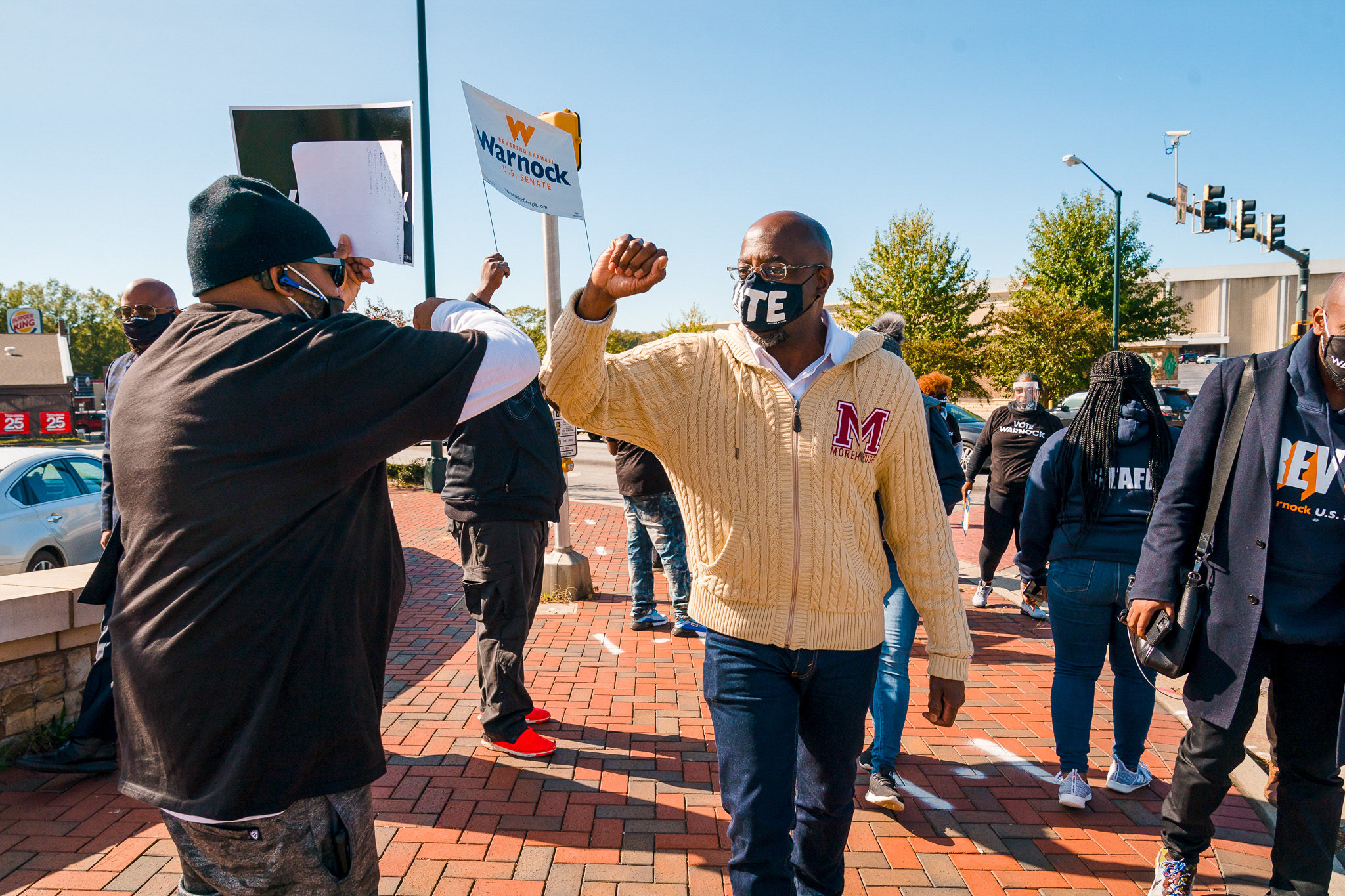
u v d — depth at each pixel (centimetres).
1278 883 257
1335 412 237
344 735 144
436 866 279
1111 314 3369
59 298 8281
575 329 179
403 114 223
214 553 134
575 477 1769
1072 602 327
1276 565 241
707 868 280
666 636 559
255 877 146
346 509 146
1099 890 274
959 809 329
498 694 363
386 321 150
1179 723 424
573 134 576
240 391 136
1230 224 1772
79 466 792
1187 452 261
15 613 348
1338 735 235
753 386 203
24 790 329
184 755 136
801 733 212
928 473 215
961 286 3175
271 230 150
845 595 200
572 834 300
